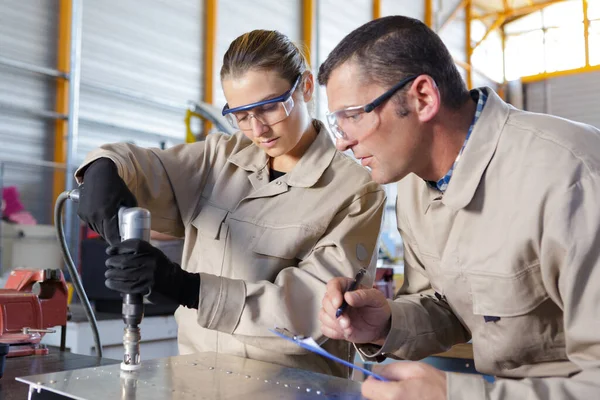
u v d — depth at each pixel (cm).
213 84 628
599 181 89
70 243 486
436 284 125
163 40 585
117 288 103
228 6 647
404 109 99
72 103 505
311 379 103
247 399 90
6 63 464
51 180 500
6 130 473
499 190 100
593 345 84
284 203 138
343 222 132
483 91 108
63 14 506
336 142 105
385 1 882
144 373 104
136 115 563
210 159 151
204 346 139
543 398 77
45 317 145
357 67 99
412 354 120
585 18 1159
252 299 119
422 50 99
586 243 86
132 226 105
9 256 400
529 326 103
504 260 99
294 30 734
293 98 132
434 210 114
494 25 1192
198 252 144
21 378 99
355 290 112
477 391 80
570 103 1171
